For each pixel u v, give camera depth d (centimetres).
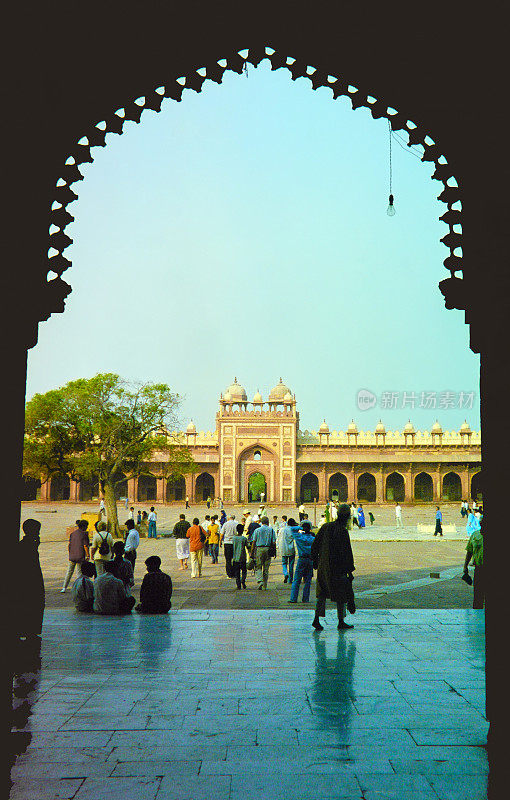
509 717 308
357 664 515
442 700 421
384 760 327
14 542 320
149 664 517
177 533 1494
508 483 323
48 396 2489
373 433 5553
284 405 5488
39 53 339
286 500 5359
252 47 397
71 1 334
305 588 965
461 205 370
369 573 1334
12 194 328
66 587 1083
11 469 322
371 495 5622
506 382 326
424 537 2422
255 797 287
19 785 300
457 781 303
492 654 324
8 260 326
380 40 376
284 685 455
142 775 310
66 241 387
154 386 2523
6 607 312
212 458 5438
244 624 703
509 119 329
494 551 327
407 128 404
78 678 476
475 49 348
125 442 2525
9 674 310
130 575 858
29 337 341
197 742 350
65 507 4744
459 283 390
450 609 803
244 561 1145
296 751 338
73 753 336
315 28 381
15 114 326
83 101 386
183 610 811
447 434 5503
